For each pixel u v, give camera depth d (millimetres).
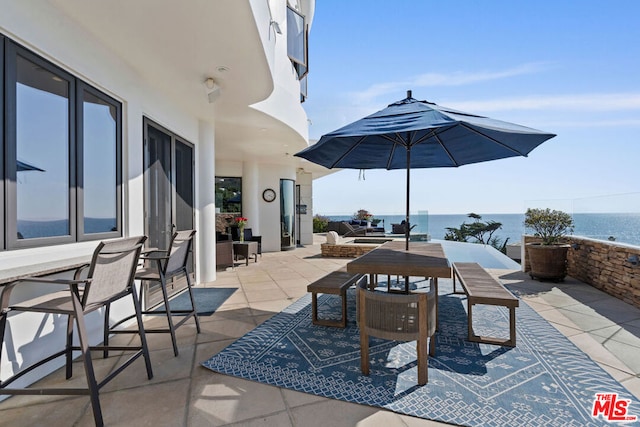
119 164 3244
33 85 2234
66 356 2275
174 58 3246
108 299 1982
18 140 2115
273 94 5258
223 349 2730
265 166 9898
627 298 3926
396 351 2652
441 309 3779
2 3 1974
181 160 4797
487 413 1810
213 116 5219
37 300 1918
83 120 2723
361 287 2338
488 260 7695
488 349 2666
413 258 2922
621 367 2361
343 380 2195
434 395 1998
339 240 10164
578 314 3521
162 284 2674
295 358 2539
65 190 2523
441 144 3818
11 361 2047
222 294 4637
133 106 3436
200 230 5398
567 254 5469
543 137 2688
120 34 2805
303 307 3986
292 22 5945
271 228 9930
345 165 4551
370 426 1727
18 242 2088
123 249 2002
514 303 2668
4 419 1816
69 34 2525
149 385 2166
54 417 1836
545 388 2064
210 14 2523
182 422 1779
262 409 1890
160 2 2363
